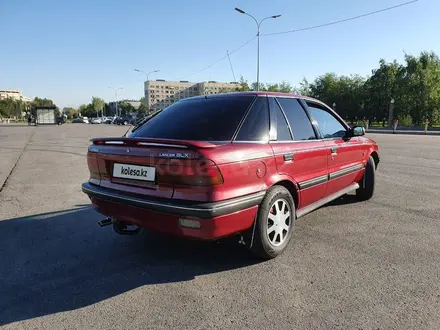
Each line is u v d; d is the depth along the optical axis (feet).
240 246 11.91
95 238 12.86
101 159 10.57
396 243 12.01
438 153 39.01
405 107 135.03
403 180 23.12
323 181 13.06
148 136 10.78
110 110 436.35
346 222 14.33
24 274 10.02
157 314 7.95
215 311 8.02
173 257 11.12
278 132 11.19
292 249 11.55
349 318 7.65
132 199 9.31
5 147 47.96
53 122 164.25
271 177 10.21
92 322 7.67
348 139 15.14
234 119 10.32
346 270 9.98
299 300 8.43
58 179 24.14
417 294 8.63
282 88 205.26
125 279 9.68
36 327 7.51
